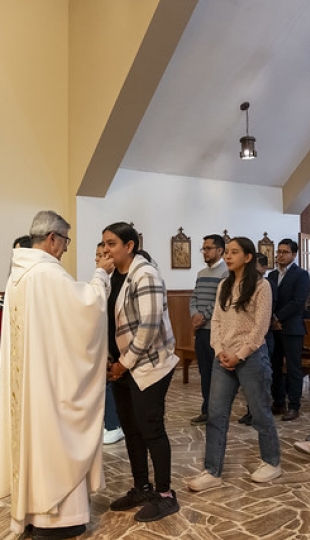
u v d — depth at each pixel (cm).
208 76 545
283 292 396
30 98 571
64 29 589
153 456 231
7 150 559
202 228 680
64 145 590
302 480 273
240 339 260
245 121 620
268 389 266
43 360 203
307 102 618
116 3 488
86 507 209
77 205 581
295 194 730
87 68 546
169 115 579
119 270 236
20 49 566
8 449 220
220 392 266
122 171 623
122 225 230
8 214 557
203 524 224
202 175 680
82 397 211
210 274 378
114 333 234
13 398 212
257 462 302
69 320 206
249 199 721
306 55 556
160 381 225
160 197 649
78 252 579
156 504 231
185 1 416
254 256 266
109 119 506
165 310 232
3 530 225
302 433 357
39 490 199
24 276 209
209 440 269
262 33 515
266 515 233
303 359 455
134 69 466
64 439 203
